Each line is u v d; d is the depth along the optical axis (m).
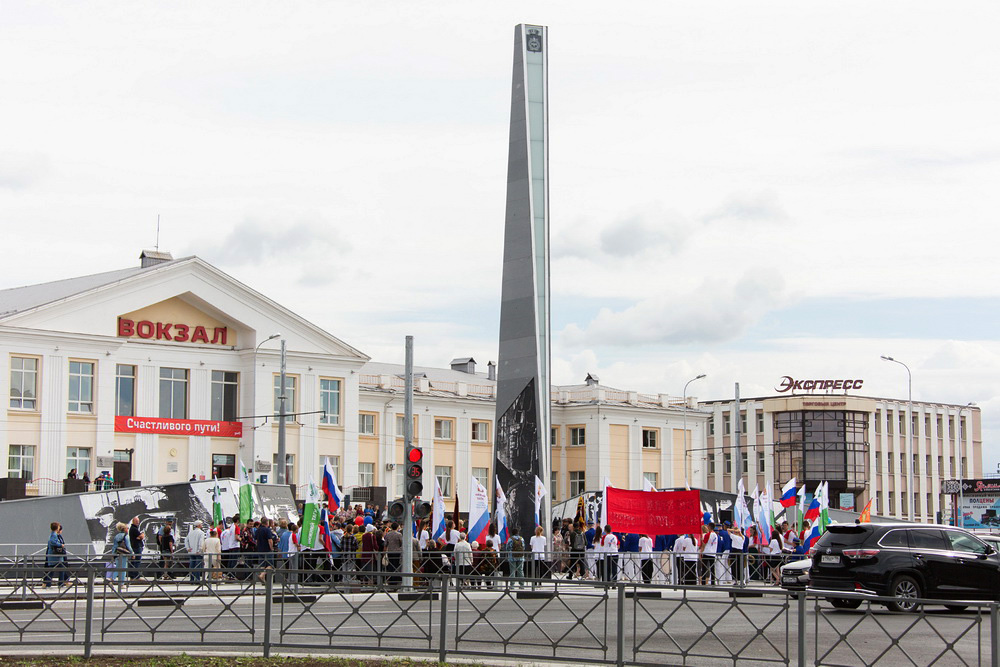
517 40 38.47
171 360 63.59
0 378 56.41
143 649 16.05
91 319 60.16
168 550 31.83
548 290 37.34
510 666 14.72
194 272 64.12
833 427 99.94
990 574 23.80
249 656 15.39
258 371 65.69
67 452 58.59
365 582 16.17
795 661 14.18
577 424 83.88
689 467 88.00
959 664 13.55
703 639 14.62
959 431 113.88
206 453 64.19
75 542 36.66
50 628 16.12
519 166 37.84
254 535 31.73
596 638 15.33
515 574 30.64
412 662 14.91
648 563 30.64
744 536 33.53
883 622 13.96
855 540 23.77
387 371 82.81
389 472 74.44
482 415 80.50
